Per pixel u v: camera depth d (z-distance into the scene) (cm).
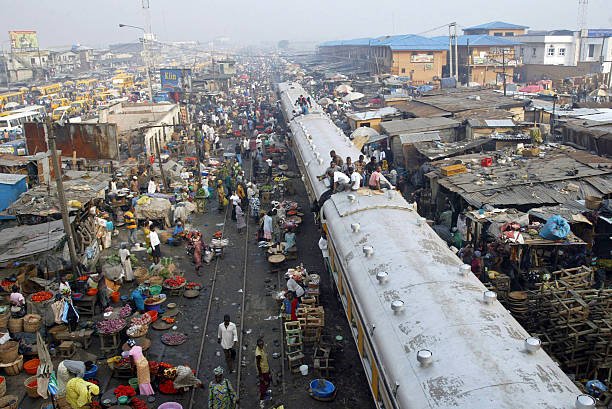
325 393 1304
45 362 1213
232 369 1451
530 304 1396
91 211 2295
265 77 11994
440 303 997
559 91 5162
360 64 9662
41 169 2692
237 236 2520
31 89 8144
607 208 1861
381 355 973
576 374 1241
